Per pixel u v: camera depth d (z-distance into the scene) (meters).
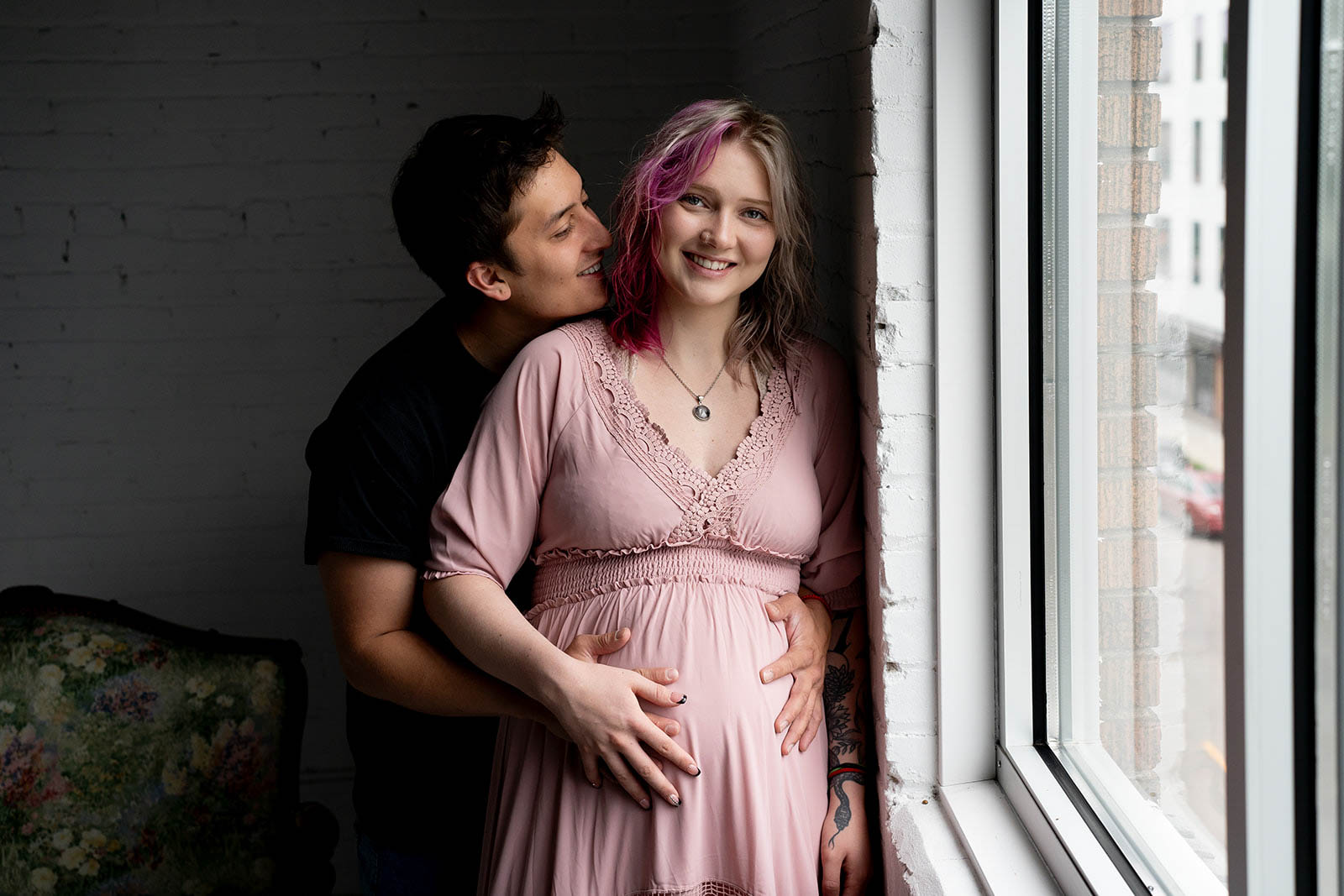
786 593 1.65
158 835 2.11
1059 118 1.41
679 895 1.49
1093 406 1.37
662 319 1.59
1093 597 1.41
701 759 1.50
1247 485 0.93
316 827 2.20
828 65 1.82
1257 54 0.90
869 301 1.58
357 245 2.81
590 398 1.54
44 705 2.09
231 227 2.78
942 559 1.57
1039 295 1.48
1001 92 1.45
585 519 1.54
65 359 2.80
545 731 1.59
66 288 2.77
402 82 2.75
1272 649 0.95
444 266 1.66
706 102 1.52
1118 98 1.24
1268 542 0.94
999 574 1.56
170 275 2.79
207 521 2.91
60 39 2.67
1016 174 1.47
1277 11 0.90
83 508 2.87
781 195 1.51
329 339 2.85
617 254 1.60
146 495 2.88
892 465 1.57
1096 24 1.29
